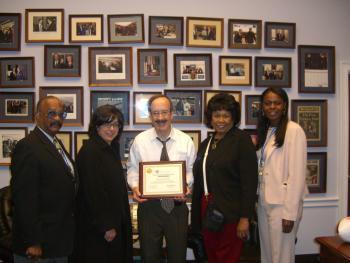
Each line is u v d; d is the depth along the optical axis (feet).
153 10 9.25
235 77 9.42
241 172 6.11
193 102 9.34
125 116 9.22
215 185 6.13
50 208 5.47
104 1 9.17
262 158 6.68
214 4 9.39
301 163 6.18
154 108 6.19
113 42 9.12
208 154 6.44
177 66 9.27
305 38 9.75
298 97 9.73
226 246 6.22
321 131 9.79
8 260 7.06
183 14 9.34
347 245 4.88
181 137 6.66
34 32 9.09
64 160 5.90
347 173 9.98
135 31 9.16
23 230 5.18
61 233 5.55
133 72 9.25
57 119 5.70
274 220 6.30
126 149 9.23
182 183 6.31
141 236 6.40
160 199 6.36
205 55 9.28
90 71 9.08
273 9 9.60
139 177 6.36
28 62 9.12
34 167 5.29
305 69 9.70
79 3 9.15
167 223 6.31
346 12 9.89
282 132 6.35
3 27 9.07
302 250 9.87
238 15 9.48
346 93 9.89
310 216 9.88
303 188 6.19
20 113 9.15
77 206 6.09
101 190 5.83
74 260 6.08
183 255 6.32
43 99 5.73
